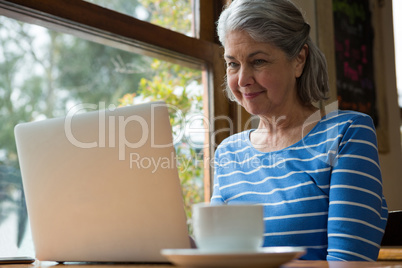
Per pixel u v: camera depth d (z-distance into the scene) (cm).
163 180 90
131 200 93
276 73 138
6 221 224
